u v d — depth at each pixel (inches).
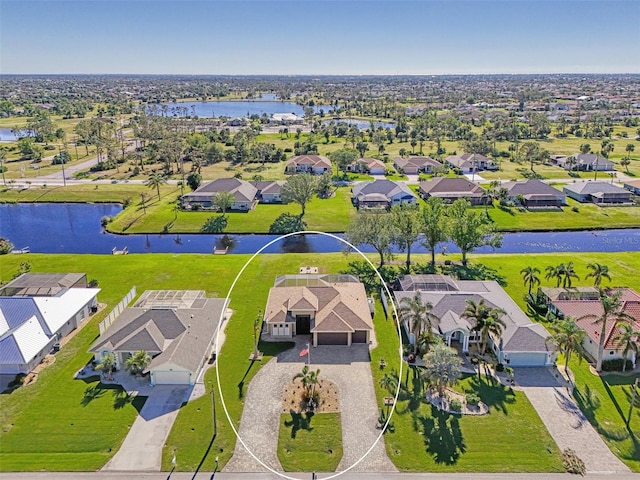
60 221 4606.3
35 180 5861.2
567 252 3713.1
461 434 1776.6
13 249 3841.0
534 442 1738.4
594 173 6112.2
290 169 6171.3
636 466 1635.1
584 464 1641.2
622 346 2095.2
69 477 1581.0
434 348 1959.9
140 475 1593.3
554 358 2193.7
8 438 1752.0
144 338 2185.0
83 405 1926.7
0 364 2100.1
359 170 6309.1
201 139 7544.3
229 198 4515.3
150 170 6382.9
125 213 4648.1
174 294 2706.7
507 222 4357.8
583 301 2546.8
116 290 2947.8
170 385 2060.8
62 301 2529.5
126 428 1804.9
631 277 3112.7
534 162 6781.5
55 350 2300.7
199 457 1672.0
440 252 3713.1
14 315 2335.1
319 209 4682.6
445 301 2503.7
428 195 4931.1
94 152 7564.0
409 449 1708.9
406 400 1968.5
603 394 2003.0
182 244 3986.2
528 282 3004.4
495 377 2110.0
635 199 4906.5
